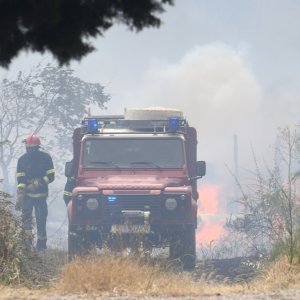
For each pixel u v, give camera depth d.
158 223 33.12
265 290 18.20
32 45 10.64
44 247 36.81
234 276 26.47
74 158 35.88
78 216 33.25
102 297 16.77
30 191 38.56
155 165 35.03
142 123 36.16
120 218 33.12
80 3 10.50
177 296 17.02
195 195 36.12
